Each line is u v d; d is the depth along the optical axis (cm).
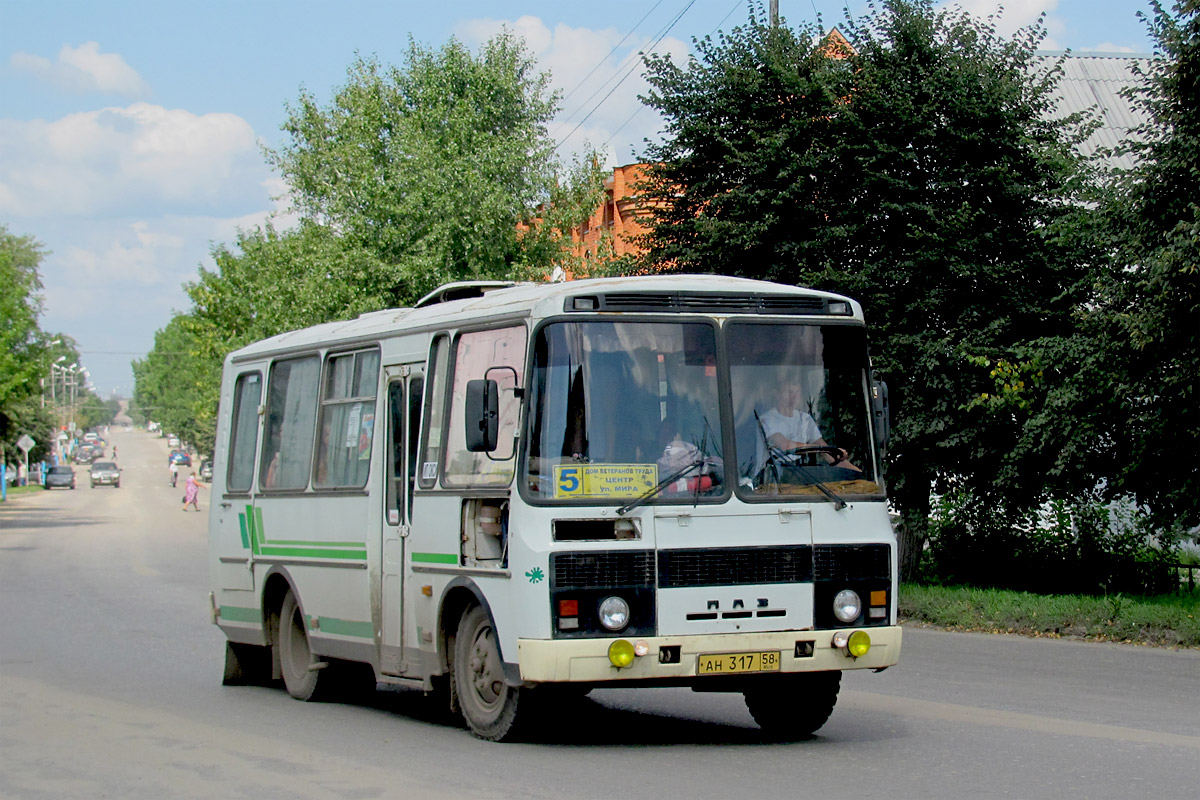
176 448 17325
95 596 2527
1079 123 2252
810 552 944
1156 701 1177
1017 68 2202
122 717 1177
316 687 1281
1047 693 1237
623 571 902
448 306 1109
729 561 923
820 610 943
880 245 2150
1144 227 1792
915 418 2094
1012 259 2114
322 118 5234
